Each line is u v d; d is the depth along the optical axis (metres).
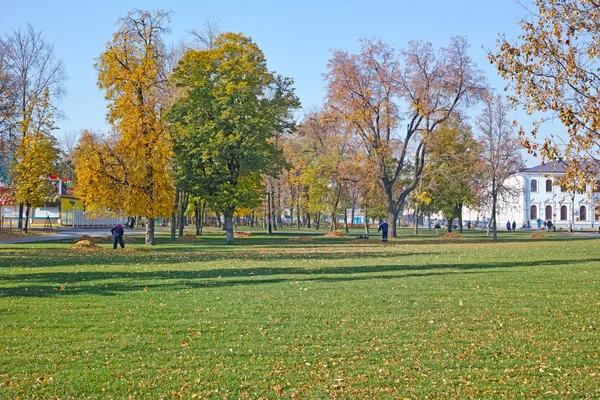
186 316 13.59
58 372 9.32
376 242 50.25
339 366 9.72
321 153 74.12
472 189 63.72
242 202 47.16
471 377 9.16
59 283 19.41
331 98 54.72
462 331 12.13
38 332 11.92
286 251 37.12
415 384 8.86
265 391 8.55
